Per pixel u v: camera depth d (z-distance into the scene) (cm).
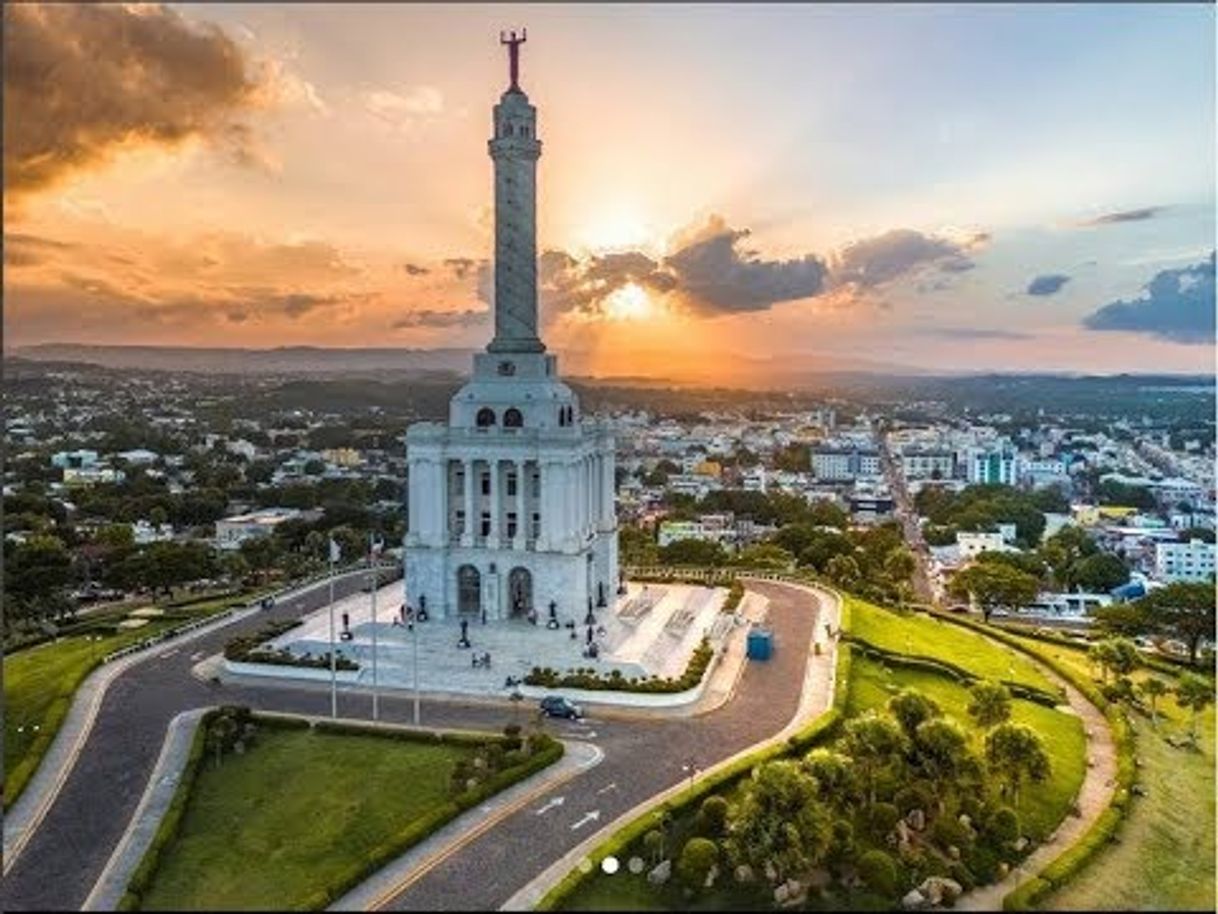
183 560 19062
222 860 8031
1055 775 10256
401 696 11906
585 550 14238
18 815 8931
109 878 7831
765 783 8006
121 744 10488
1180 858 8950
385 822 8625
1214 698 11994
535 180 14488
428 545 14388
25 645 14950
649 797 9125
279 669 12656
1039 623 18300
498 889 7606
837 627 15088
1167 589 15212
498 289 14462
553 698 11294
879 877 7825
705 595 16462
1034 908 7806
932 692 12681
